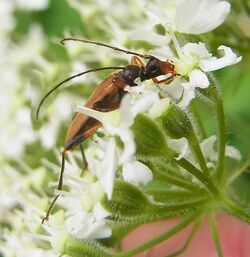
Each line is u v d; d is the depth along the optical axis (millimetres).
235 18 68
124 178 58
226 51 58
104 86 58
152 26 64
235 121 74
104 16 75
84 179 61
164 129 57
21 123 85
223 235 81
